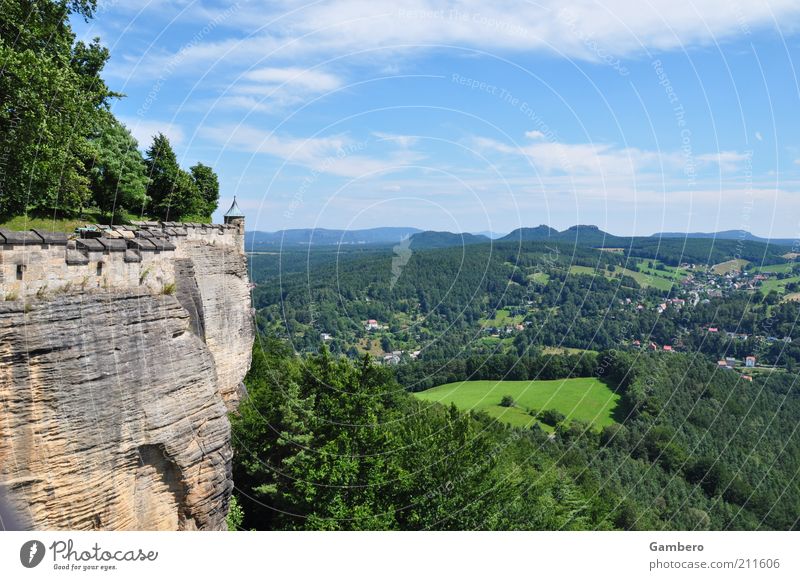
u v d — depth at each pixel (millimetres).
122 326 17891
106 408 17031
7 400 14703
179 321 20734
